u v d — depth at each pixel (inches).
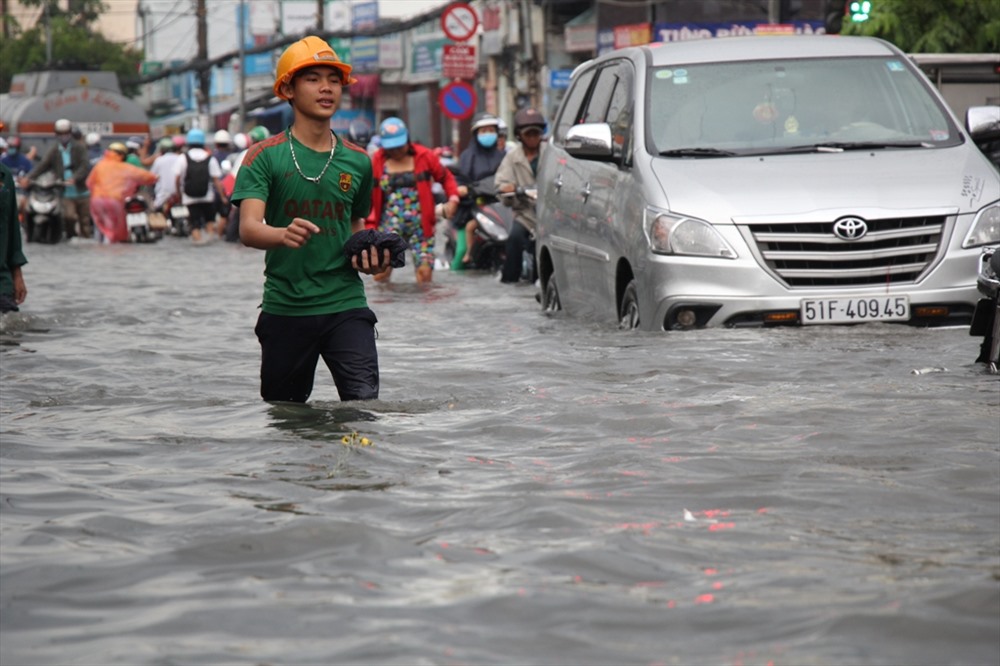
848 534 314.0
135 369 637.3
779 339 639.1
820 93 767.7
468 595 267.0
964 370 554.6
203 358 681.0
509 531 316.2
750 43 805.9
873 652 235.5
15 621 258.1
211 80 6284.5
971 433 428.5
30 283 1282.0
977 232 685.3
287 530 314.2
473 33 2166.6
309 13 4736.7
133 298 1085.1
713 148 740.0
